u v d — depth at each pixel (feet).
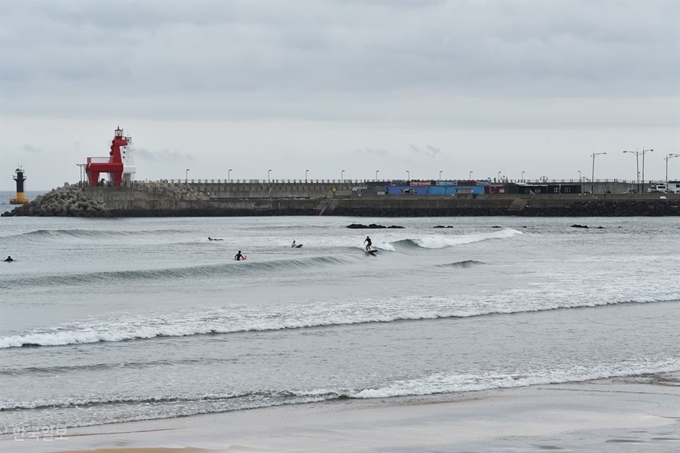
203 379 96.68
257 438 70.64
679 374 100.48
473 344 119.34
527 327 134.21
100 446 67.56
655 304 162.20
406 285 192.34
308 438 70.74
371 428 74.33
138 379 96.27
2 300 161.48
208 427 75.00
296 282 199.82
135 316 140.67
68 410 82.17
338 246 330.54
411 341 121.29
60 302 159.33
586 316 146.30
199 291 179.73
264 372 100.58
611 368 103.65
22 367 100.94
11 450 66.23
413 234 434.71
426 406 83.61
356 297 168.35
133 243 353.51
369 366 104.32
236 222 583.17
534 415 79.25
